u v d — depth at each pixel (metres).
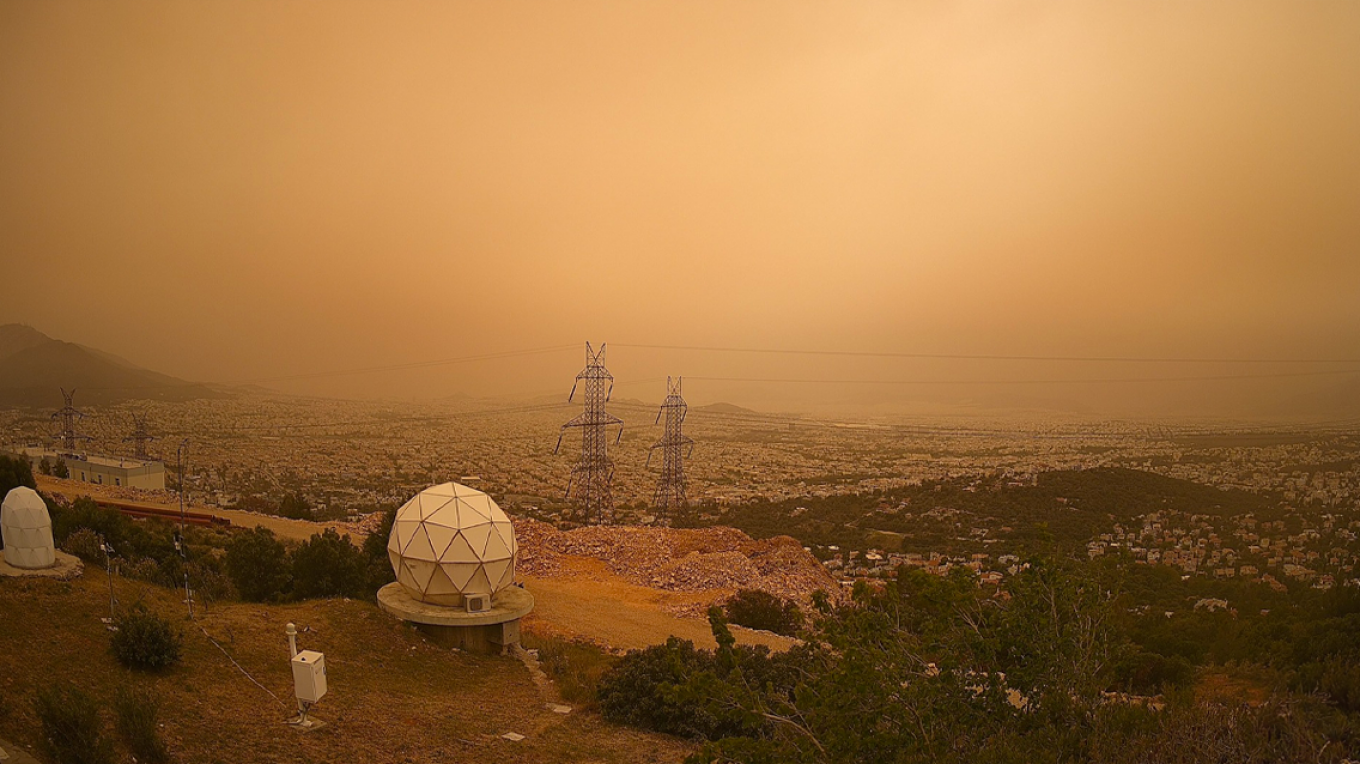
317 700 11.52
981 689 9.27
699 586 31.67
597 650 20.05
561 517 61.25
